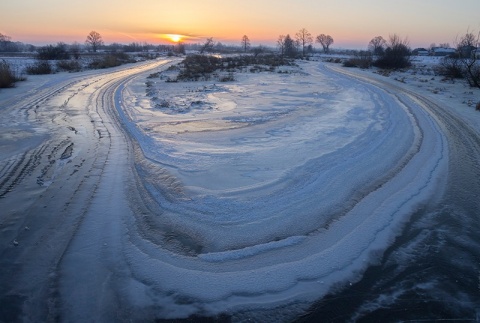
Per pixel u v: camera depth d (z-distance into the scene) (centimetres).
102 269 392
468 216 516
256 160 713
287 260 409
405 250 432
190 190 578
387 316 330
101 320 324
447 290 364
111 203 541
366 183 621
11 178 632
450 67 2503
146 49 10862
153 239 450
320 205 535
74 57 4550
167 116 1162
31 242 439
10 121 1077
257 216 500
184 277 381
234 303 347
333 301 349
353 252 425
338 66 3838
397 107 1325
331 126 1009
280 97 1560
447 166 710
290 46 7706
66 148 808
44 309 334
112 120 1098
